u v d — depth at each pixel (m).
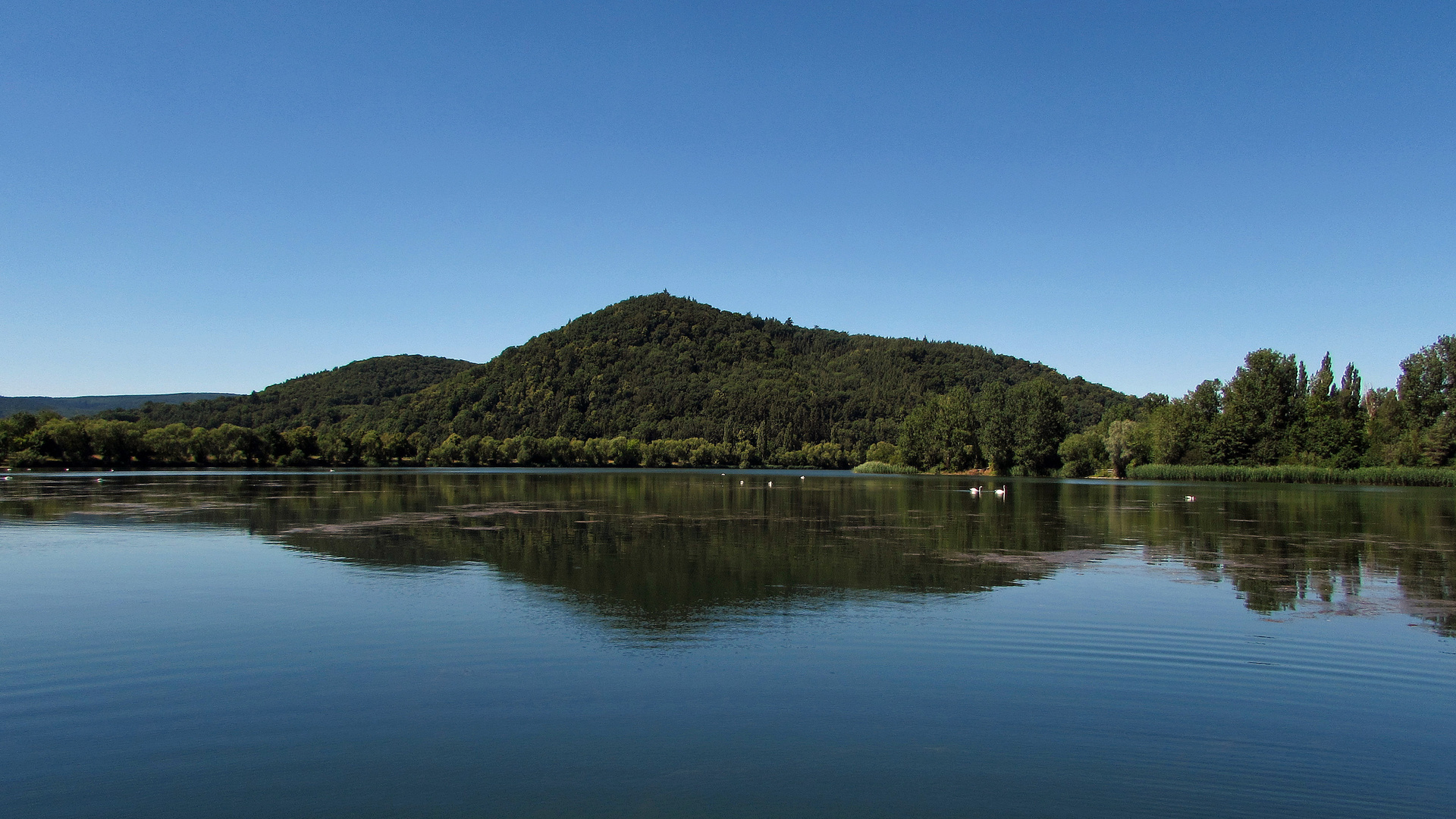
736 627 24.89
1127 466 143.88
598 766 15.17
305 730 16.80
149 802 13.82
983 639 23.75
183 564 35.88
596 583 31.77
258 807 13.63
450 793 14.10
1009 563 37.53
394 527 50.56
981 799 14.00
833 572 34.72
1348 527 54.22
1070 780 14.73
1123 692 19.36
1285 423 131.00
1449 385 116.88
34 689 19.08
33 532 47.28
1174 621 25.94
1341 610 27.62
